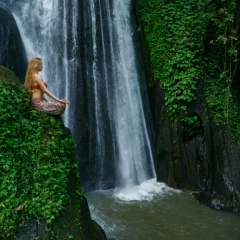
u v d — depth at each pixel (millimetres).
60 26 10344
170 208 8109
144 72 10766
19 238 4289
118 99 10648
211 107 8750
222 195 8266
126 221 7480
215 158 8578
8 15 8844
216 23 8445
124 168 10141
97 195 9070
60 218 4562
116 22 11195
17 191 4574
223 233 6996
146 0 10508
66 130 5609
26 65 9250
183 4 9695
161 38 9711
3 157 4703
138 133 10664
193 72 8992
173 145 9273
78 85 10164
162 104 9539
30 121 5219
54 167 4930
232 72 9070
